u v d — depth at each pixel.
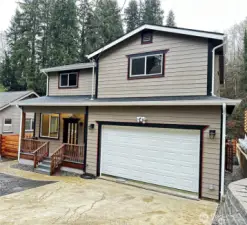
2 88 30.25
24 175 9.66
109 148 9.33
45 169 10.21
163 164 8.05
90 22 26.36
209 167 7.09
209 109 7.19
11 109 17.72
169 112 7.96
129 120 8.84
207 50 8.19
